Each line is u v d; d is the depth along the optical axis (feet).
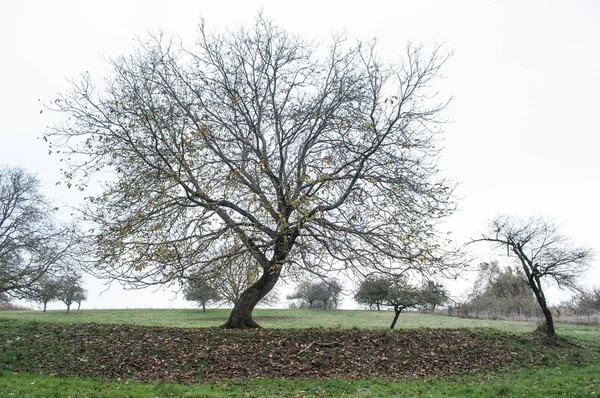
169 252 55.57
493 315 172.04
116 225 58.90
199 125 65.51
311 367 55.62
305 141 69.72
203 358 56.18
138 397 40.32
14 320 74.02
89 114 62.08
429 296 92.94
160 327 71.77
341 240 60.08
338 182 64.90
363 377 53.26
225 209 66.49
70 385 44.65
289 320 150.30
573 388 45.85
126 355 56.24
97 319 137.59
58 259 104.94
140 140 61.77
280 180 64.85
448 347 68.28
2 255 104.83
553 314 169.07
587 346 79.46
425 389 46.24
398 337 69.10
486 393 44.06
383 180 61.82
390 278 60.75
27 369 51.42
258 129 70.79
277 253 64.64
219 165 65.87
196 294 150.51
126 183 60.44
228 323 72.74
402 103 59.82
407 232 60.54
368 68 64.59
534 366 63.93
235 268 63.36
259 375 51.88
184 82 68.69
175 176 56.85
